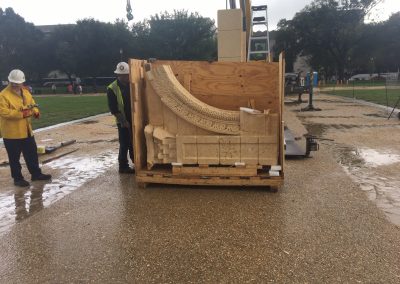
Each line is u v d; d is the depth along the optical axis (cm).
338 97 2539
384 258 338
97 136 1102
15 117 569
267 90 546
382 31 5428
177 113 536
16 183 594
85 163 749
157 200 507
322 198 496
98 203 503
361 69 6656
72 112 1941
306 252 353
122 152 646
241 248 364
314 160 711
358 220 421
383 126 1134
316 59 6072
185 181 541
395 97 2284
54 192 561
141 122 574
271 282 306
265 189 539
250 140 523
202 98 562
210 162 537
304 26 5547
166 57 5878
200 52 5834
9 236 405
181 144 539
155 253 359
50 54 5828
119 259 349
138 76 556
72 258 354
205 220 434
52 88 5356
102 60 5653
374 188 536
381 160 704
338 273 316
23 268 339
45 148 840
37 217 459
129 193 541
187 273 322
